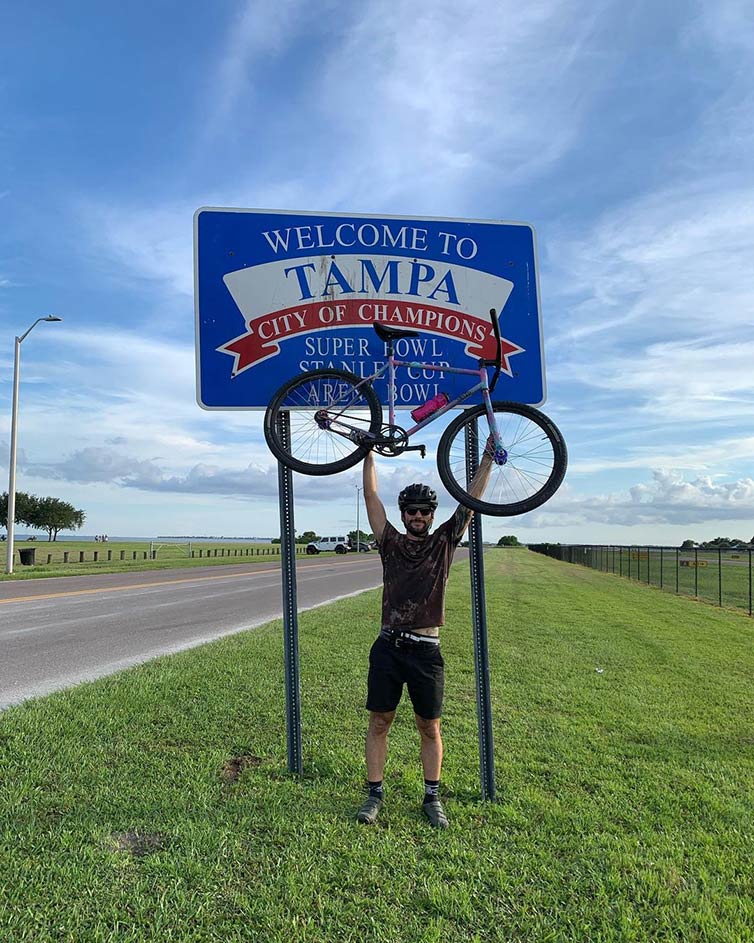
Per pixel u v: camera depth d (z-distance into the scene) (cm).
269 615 1304
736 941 263
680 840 349
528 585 2125
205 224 497
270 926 267
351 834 346
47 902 278
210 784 409
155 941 256
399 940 260
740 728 557
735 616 1424
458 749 491
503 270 514
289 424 482
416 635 371
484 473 427
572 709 607
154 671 705
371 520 404
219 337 493
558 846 340
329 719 555
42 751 457
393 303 506
